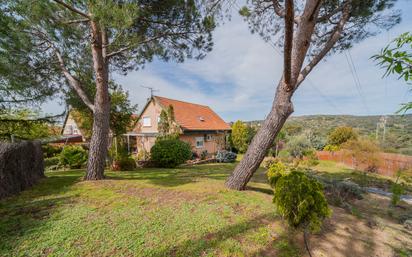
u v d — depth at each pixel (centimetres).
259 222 331
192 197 420
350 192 593
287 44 324
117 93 1209
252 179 760
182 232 288
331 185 596
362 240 325
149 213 341
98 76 542
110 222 305
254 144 483
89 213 333
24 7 411
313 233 317
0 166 392
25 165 477
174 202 392
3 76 503
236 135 2025
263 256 255
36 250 235
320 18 499
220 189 477
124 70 717
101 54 535
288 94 448
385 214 472
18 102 722
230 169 970
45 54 577
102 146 561
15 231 271
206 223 316
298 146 1367
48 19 461
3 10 438
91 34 515
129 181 548
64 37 514
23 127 927
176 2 509
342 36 575
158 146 1049
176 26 560
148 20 541
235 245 268
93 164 555
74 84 573
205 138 1808
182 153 1068
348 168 1162
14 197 404
